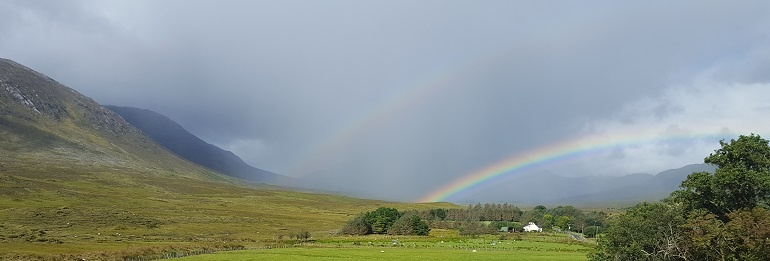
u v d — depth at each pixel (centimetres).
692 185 6806
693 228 6338
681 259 6575
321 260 9500
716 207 6712
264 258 9650
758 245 5684
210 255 10144
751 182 6262
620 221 6975
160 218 19662
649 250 6688
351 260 9538
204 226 18875
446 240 16100
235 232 17725
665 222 6638
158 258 9594
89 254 9988
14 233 13012
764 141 6706
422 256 10506
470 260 9806
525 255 11044
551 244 14825
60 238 12912
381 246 13538
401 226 19112
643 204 7262
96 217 17712
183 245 12400
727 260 6031
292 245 13375
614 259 6838
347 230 18825
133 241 13350
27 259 9106
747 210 6144
